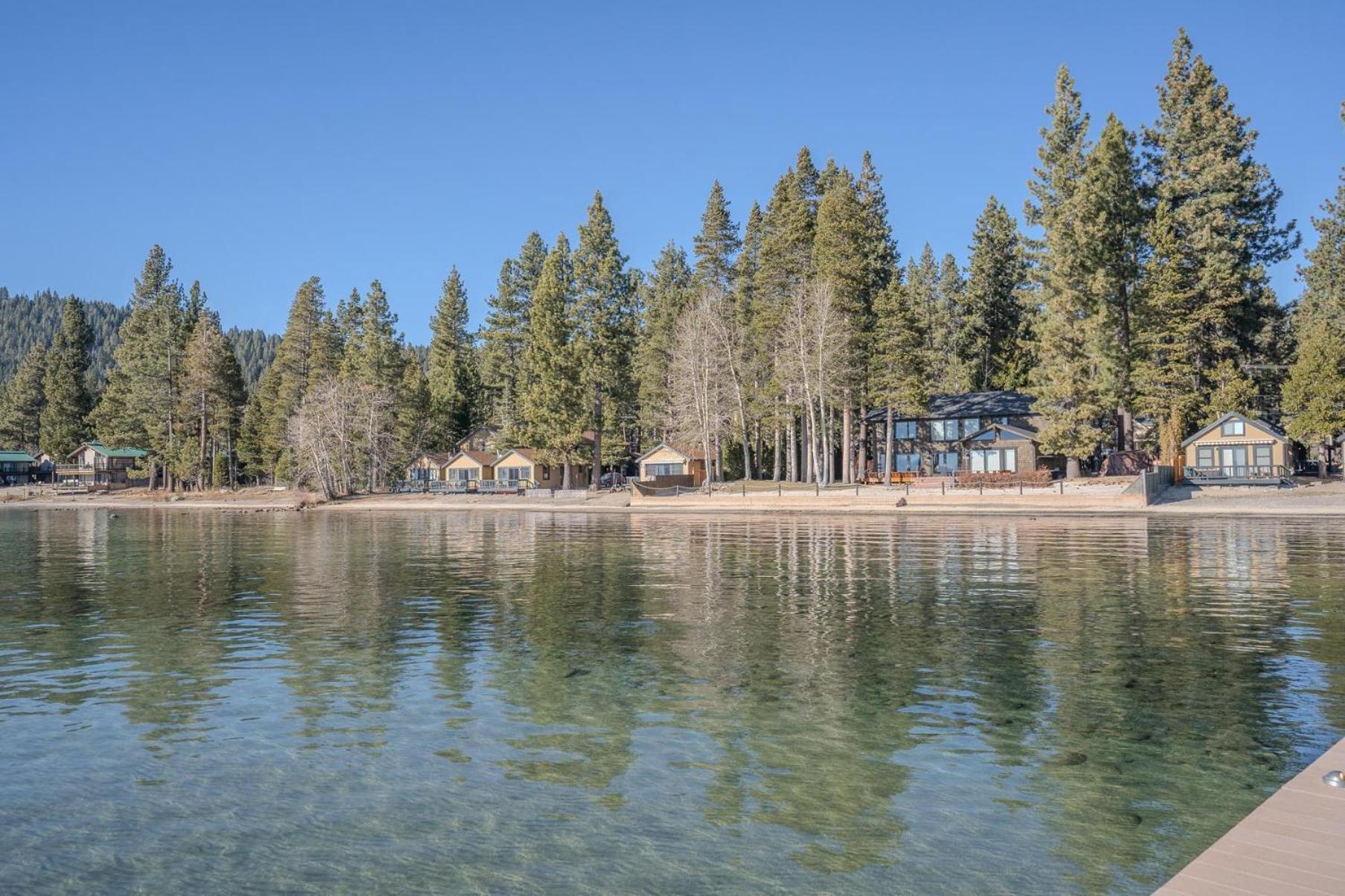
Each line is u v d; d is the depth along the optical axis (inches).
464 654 706.2
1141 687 585.3
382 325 4859.7
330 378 4261.8
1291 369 2652.6
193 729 514.0
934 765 446.9
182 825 385.7
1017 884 326.0
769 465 4259.4
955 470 3508.9
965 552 1434.5
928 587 1040.2
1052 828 373.7
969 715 528.1
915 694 574.6
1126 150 2650.1
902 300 2930.6
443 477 4404.5
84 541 1987.0
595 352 3799.2
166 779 438.0
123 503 4308.6
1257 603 898.1
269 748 480.7
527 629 808.3
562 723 520.4
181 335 4726.9
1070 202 2637.8
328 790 421.7
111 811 400.2
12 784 432.5
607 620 851.4
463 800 408.8
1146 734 491.2
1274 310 3218.5
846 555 1421.0
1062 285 2618.1
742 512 2751.0
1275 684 589.0
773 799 406.9
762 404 3378.4
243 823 386.6
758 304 3398.1
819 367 2903.5
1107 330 2596.0
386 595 1037.8
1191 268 2783.0
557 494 3553.2
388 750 477.7
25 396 6038.4
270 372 4916.3
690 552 1524.4
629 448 4559.5
